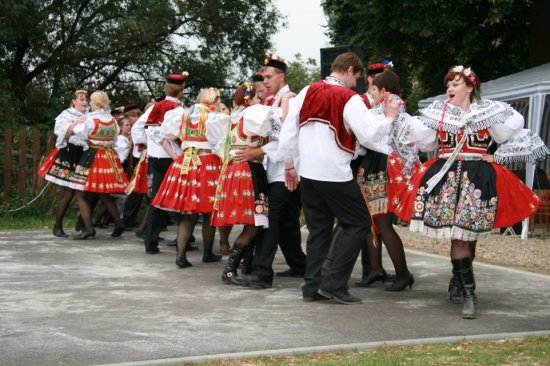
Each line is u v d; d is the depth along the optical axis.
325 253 5.84
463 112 5.40
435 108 5.52
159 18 20.23
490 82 13.91
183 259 7.48
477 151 5.37
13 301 5.80
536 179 11.18
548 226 12.01
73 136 9.61
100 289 6.30
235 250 6.55
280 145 5.80
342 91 5.51
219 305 5.68
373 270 6.57
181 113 7.53
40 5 19.14
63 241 9.55
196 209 7.30
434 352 4.36
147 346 4.46
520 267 8.35
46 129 16.17
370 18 17.48
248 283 6.41
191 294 6.11
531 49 16.84
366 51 18.12
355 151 5.68
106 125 9.46
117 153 10.48
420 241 10.41
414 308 5.62
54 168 9.63
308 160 5.62
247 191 6.37
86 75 22.03
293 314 5.37
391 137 5.62
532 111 11.14
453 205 5.32
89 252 8.57
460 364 4.10
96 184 9.48
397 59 17.86
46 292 6.16
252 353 4.29
